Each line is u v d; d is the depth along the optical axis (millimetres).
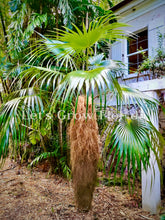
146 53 3270
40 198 1785
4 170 2633
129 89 1470
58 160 2432
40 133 2346
